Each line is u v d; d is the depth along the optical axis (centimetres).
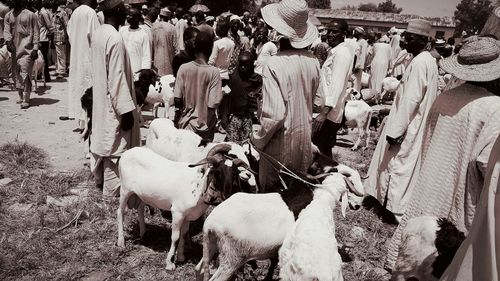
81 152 764
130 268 456
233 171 414
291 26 386
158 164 448
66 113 988
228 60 916
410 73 555
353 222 602
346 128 1062
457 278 246
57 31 1339
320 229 333
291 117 395
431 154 427
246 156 463
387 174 607
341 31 645
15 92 1152
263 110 390
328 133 645
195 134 521
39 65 1157
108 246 489
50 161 714
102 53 550
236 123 623
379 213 636
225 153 434
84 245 486
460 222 397
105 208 568
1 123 887
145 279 439
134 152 462
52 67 1561
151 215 561
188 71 537
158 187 437
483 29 520
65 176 644
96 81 563
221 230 357
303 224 337
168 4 3531
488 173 239
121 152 582
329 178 377
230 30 1134
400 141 582
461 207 396
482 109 386
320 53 1304
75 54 771
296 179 382
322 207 351
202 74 536
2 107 1002
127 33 850
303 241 328
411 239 361
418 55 559
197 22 1269
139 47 856
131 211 562
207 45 539
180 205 433
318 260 321
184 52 898
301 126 404
